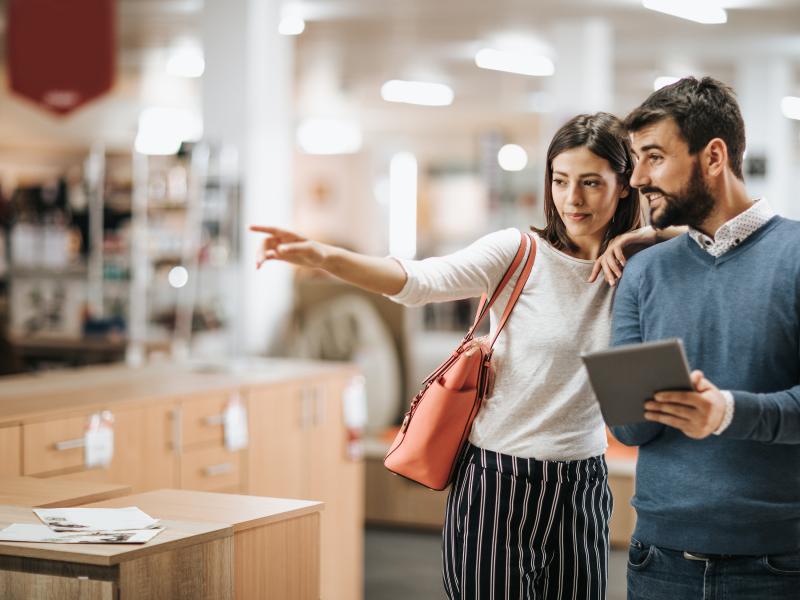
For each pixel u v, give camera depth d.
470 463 2.46
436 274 2.34
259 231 2.26
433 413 2.44
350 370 5.38
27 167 13.07
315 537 2.63
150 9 8.62
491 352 2.45
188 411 4.21
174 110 14.26
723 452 2.10
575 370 2.39
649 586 2.21
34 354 7.52
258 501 2.65
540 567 2.42
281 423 4.79
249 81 6.68
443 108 15.50
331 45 10.36
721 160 2.10
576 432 2.41
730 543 2.10
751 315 2.08
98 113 13.58
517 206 18.45
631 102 14.20
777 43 10.19
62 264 7.60
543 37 9.89
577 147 2.37
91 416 3.75
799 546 2.11
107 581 2.06
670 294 2.18
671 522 2.16
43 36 6.27
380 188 19.50
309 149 18.62
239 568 2.41
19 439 3.47
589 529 2.44
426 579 5.48
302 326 7.08
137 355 7.11
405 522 6.44
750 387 2.08
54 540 2.15
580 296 2.40
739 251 2.12
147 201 6.83
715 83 2.12
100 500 2.79
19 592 2.13
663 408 1.94
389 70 11.96
